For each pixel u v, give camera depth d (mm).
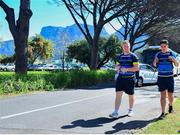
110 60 62844
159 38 48656
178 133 8500
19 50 23922
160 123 9742
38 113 11750
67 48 69250
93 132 8922
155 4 36031
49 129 9195
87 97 16938
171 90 11070
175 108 12375
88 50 66375
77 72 24875
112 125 9789
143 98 16969
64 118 10820
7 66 81812
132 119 10695
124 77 10953
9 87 18234
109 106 13664
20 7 23953
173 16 39438
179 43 65562
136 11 38562
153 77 26375
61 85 22516
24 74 20641
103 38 62344
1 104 13984
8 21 24188
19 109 12625
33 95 17703
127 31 43906
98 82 27031
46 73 23000
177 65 11000
